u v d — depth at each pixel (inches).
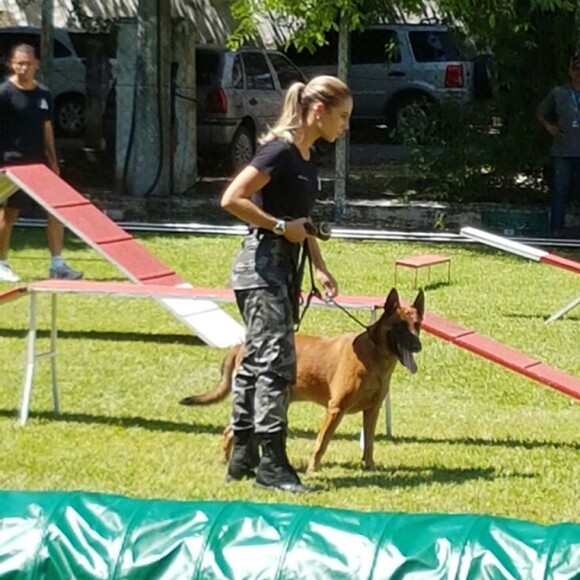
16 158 640.4
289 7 885.2
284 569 196.4
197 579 198.8
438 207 919.7
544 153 934.4
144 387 455.5
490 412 436.1
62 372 474.6
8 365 484.1
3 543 207.6
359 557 195.0
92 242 462.9
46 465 357.7
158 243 808.9
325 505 327.0
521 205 943.7
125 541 204.4
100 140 1129.4
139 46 954.1
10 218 648.4
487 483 352.8
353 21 879.1
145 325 562.6
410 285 685.3
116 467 357.1
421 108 983.0
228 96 1069.8
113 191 997.8
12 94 638.5
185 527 204.4
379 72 1290.6
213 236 850.1
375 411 357.1
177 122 980.6
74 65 1192.8
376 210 925.2
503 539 194.4
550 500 339.6
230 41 922.1
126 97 959.6
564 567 189.2
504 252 814.5
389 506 329.7
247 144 1092.5
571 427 418.6
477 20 908.6
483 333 569.9
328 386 350.0
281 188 323.0
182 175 984.9
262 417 332.2
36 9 1336.1
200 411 423.2
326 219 937.5
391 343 343.0
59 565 204.8
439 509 329.1
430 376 486.0
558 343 554.6
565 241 852.0
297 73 1158.3
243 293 327.9
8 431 392.5
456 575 191.0
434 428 412.5
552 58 922.7
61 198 483.2
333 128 325.1
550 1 873.5
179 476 349.1
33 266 710.5
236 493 334.0
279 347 327.9
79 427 399.9
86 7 1327.5
